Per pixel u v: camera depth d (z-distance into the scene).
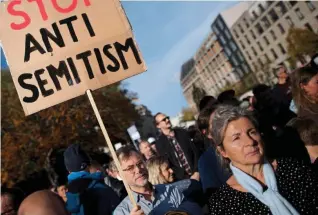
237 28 50.84
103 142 27.58
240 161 2.15
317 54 5.05
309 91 3.47
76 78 2.96
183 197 3.09
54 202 1.70
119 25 3.05
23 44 3.00
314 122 2.85
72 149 3.29
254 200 2.09
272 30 41.94
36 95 2.93
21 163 23.56
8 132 23.56
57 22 3.04
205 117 3.12
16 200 3.10
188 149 5.36
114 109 29.75
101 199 3.15
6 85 24.81
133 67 2.99
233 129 2.16
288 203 2.04
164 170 4.08
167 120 5.42
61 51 3.00
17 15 3.04
